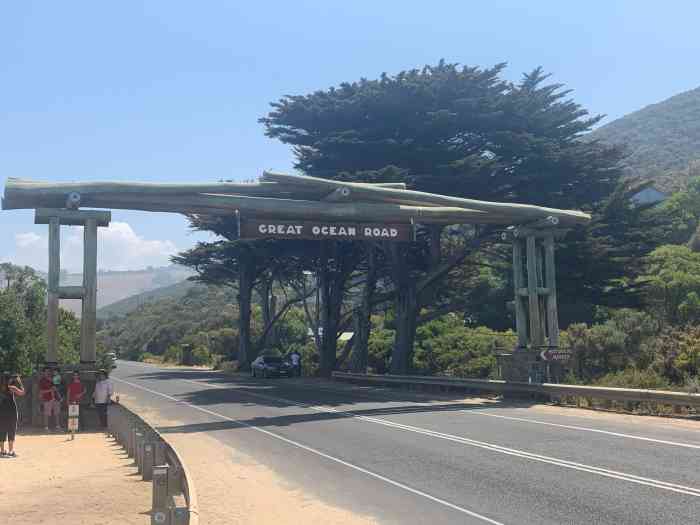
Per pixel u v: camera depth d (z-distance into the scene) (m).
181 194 20.77
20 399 19.28
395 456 13.01
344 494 10.11
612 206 33.53
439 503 9.30
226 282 59.94
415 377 30.94
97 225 20.12
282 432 17.14
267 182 21.89
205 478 11.62
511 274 37.38
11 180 19.75
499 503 9.12
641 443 13.60
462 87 34.59
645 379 23.19
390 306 50.00
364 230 22.86
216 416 21.39
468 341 41.09
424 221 24.20
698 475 10.38
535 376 24.69
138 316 122.56
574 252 31.67
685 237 66.06
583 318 43.31
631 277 34.38
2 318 22.66
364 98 34.12
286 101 36.56
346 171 33.44
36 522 8.80
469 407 22.06
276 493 10.35
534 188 33.53
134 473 12.21
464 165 31.64
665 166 137.25
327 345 44.09
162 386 36.94
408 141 32.84
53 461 13.62
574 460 11.88
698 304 36.62
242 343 55.09
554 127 34.97
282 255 43.25
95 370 19.61
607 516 8.24
